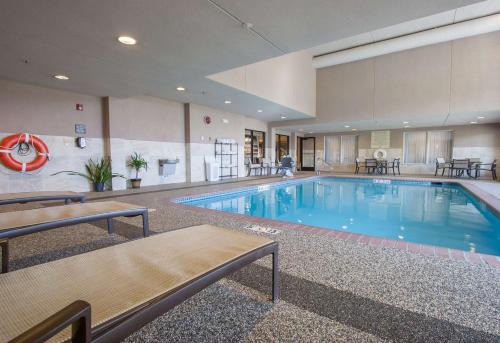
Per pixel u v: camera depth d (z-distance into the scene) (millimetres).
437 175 10734
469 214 4754
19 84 5004
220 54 3873
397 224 4129
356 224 4137
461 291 1578
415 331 1228
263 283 1686
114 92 5828
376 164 11820
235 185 7254
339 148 13617
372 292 1572
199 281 1061
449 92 8234
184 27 3078
